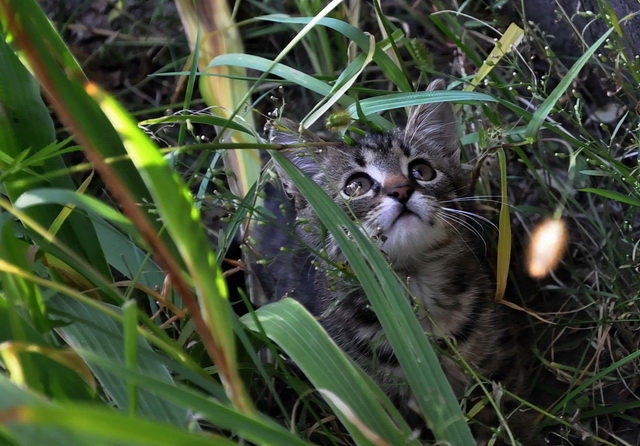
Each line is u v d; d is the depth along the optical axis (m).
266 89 4.89
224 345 1.82
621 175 3.41
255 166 4.07
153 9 5.45
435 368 2.22
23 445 1.68
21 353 2.12
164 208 1.72
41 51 2.54
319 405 3.25
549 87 4.41
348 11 4.76
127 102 5.13
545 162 4.33
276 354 2.66
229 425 1.72
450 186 3.89
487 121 4.25
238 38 4.28
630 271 3.79
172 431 1.42
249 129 3.30
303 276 4.00
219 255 3.24
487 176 4.22
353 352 3.65
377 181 3.72
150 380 1.71
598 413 3.39
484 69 3.68
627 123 4.20
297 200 3.87
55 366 2.19
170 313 3.41
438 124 4.04
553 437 3.56
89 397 2.22
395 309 2.30
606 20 3.40
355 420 1.87
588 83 4.51
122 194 1.76
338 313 3.71
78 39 5.33
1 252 2.25
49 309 2.39
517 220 4.41
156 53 5.33
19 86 2.79
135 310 1.81
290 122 3.77
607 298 3.84
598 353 3.57
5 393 1.62
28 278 2.18
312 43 4.87
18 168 2.50
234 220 3.19
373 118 4.00
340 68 4.91
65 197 1.90
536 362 3.94
